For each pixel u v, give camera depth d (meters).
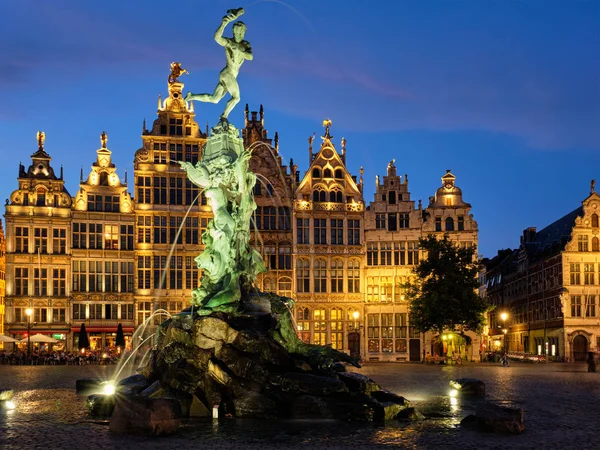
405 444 22.92
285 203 86.12
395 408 28.69
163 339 33.53
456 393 38.78
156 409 24.84
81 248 82.00
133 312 82.69
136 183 83.62
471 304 72.94
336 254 86.38
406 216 87.31
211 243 35.50
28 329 71.69
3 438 24.09
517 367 69.25
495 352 91.25
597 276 85.56
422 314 73.94
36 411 31.00
